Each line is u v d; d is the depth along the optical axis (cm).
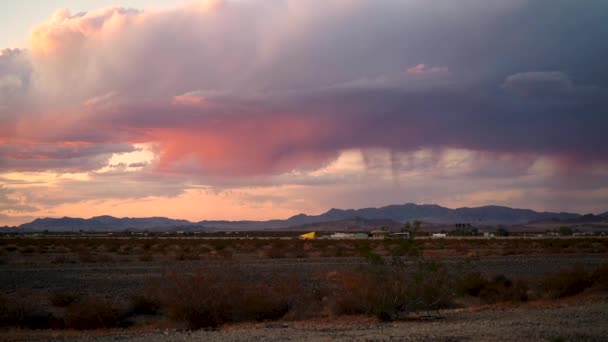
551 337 1752
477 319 2325
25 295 4012
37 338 2194
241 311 2631
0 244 12638
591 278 3591
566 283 3531
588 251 9125
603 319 2178
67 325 2702
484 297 3341
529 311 2572
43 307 3444
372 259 2444
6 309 2744
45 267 6562
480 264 6575
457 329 1992
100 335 2225
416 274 2494
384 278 2466
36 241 14625
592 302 2903
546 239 14750
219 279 2623
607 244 10888
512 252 8725
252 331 2152
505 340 1717
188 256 7719
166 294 2627
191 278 2552
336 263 6819
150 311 3033
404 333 1933
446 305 2942
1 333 2372
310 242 13138
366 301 2575
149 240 15838
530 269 5919
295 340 1845
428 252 9019
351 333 1991
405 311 2611
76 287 4506
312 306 2859
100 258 7525
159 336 2091
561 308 2634
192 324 2481
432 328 2056
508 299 3297
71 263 7200
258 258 8050
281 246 10894
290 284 2948
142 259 7619
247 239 16950
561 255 8312
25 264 7062
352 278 2831
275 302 2722
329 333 2012
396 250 2481
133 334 2225
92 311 2731
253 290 2728
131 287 4469
